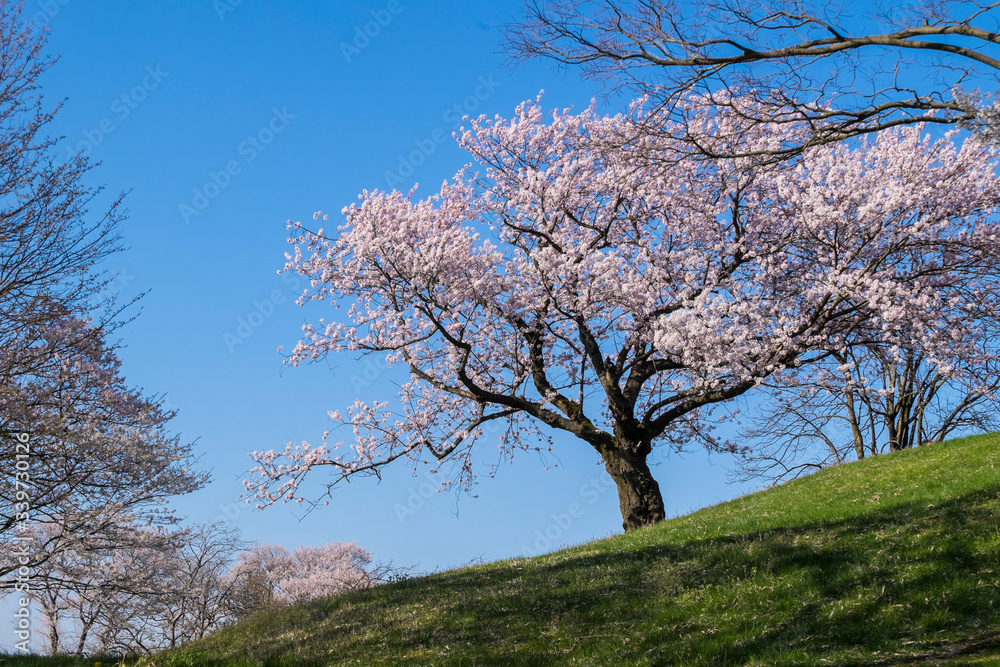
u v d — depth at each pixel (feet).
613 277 57.62
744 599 31.89
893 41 26.21
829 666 24.16
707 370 54.65
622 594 35.47
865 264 57.26
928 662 23.17
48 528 41.91
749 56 28.48
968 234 59.31
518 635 32.71
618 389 61.98
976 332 55.77
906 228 56.39
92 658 42.80
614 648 29.22
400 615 38.83
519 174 65.62
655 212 63.36
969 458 48.67
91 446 40.63
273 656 34.55
